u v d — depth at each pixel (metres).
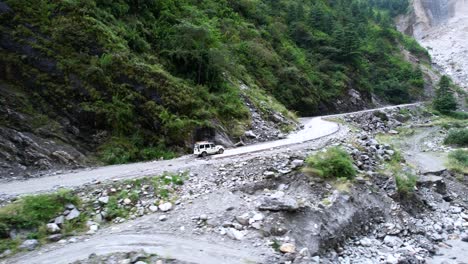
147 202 14.98
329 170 17.70
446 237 18.52
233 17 54.12
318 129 35.84
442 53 131.38
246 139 29.92
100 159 22.23
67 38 24.97
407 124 62.19
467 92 95.25
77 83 24.06
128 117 24.58
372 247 15.41
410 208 20.53
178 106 26.66
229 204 14.89
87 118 23.48
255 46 50.69
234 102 32.94
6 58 22.91
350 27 75.25
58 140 21.83
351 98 64.44
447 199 24.81
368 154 23.02
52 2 25.77
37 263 10.62
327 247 14.17
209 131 26.98
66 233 12.62
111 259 10.77
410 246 16.28
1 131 20.06
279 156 19.17
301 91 52.38
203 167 18.36
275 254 11.89
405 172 23.20
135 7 32.53
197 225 13.45
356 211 16.69
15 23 23.97
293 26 69.75
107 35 26.28
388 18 145.75
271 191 16.36
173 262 10.84
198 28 31.92
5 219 12.14
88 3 27.17
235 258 11.41
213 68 33.03
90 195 14.70
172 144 25.05
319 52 69.31
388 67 90.38
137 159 23.31
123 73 25.58
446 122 64.06
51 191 14.81
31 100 22.67
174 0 39.25
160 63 29.84
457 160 35.31
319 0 93.38
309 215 14.63
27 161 19.67
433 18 162.62
